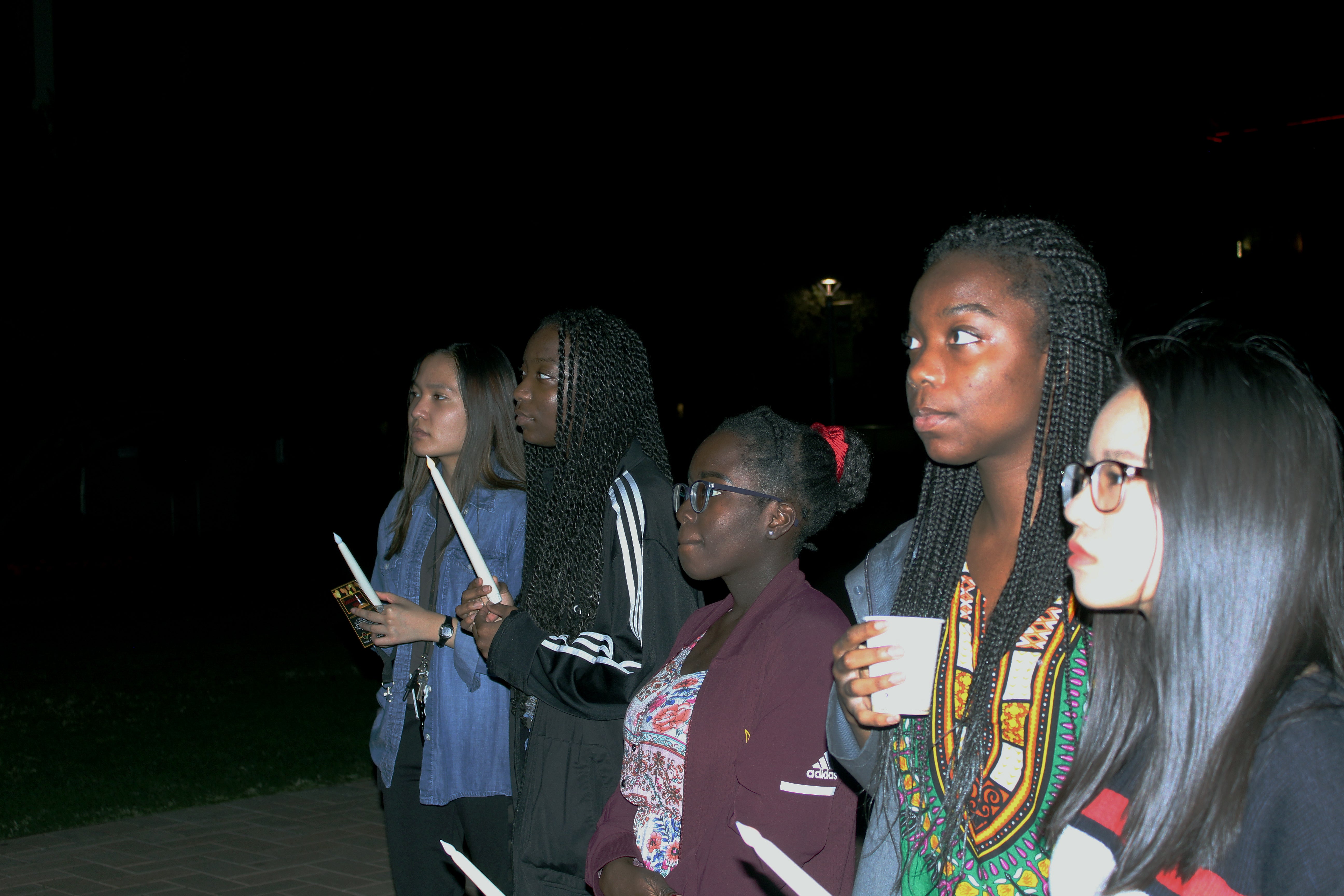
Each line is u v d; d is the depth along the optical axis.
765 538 2.67
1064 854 1.48
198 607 16.47
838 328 33.41
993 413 1.81
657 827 2.54
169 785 7.31
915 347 1.89
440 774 3.49
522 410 3.30
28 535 27.97
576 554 3.11
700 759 2.45
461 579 3.66
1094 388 1.81
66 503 29.19
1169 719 1.33
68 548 27.44
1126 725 1.47
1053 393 1.80
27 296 15.58
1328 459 1.32
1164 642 1.34
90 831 6.42
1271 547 1.29
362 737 8.57
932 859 1.85
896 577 2.15
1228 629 1.30
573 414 3.17
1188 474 1.33
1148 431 1.40
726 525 2.66
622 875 2.49
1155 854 1.32
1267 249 18.38
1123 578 1.39
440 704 3.50
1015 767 1.76
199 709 9.54
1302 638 1.29
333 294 17.14
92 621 15.05
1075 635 1.75
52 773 7.59
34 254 15.50
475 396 3.73
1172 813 1.31
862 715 1.81
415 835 3.62
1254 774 1.27
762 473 2.66
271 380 17.30
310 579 20.19
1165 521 1.34
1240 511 1.30
